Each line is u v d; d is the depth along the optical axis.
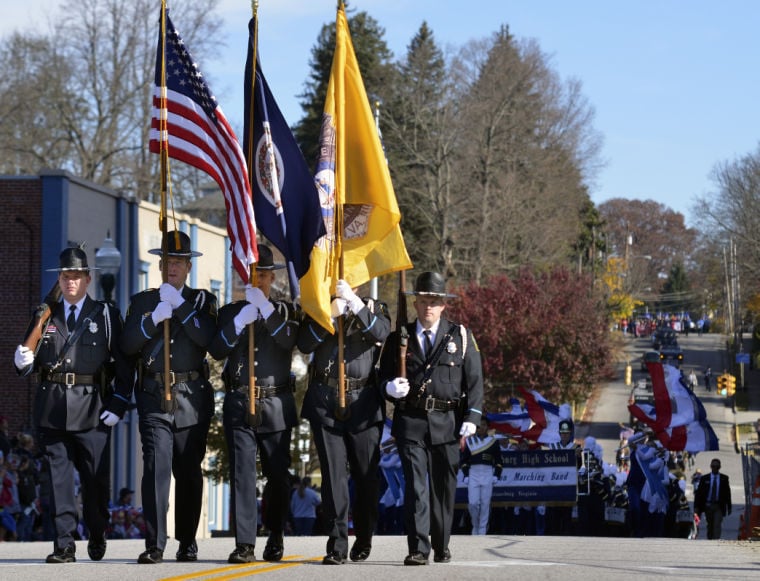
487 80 79.88
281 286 38.75
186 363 12.01
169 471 11.88
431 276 12.09
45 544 16.80
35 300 34.91
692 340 135.25
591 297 79.69
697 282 153.00
